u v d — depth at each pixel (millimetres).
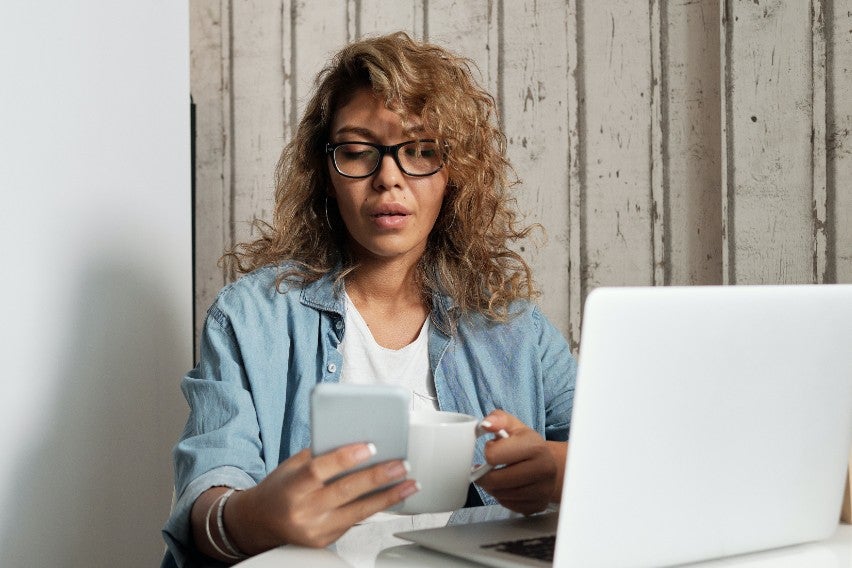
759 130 2039
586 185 2295
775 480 779
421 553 804
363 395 711
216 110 2479
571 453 657
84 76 1399
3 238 1244
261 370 1228
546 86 2307
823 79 1983
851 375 801
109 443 1473
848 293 778
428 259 1394
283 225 1404
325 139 1365
